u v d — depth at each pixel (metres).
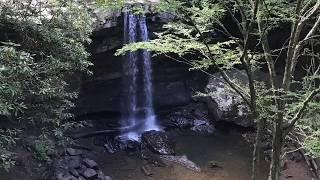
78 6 9.02
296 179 9.62
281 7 5.86
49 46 7.70
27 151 8.66
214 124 12.54
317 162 8.98
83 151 10.38
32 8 8.65
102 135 11.40
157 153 10.79
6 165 6.29
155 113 13.09
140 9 6.48
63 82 7.89
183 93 13.38
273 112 6.37
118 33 11.09
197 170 10.16
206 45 5.27
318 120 6.20
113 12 10.66
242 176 10.01
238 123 12.05
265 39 6.02
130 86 12.44
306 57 12.02
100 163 10.06
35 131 8.47
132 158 10.47
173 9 5.09
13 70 6.07
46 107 7.62
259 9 5.28
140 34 11.62
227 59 5.78
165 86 13.15
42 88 6.98
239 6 5.47
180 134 12.05
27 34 7.64
